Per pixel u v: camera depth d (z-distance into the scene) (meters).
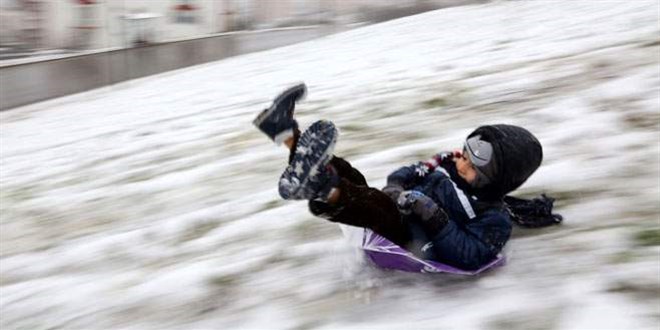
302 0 68.12
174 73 49.12
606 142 15.45
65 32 55.16
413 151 17.56
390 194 10.38
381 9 70.69
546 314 9.23
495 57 31.02
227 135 25.39
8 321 12.88
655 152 14.29
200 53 55.69
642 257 10.23
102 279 13.88
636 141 15.12
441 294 10.18
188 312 11.57
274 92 34.00
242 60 50.81
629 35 28.58
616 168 13.88
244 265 12.76
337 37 55.22
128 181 21.61
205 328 10.88
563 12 44.69
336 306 10.51
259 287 11.80
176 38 60.53
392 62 36.47
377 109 24.33
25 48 54.41
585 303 9.32
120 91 44.69
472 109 21.28
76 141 30.56
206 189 18.81
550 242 11.13
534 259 10.68
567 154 15.16
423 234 10.05
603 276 9.89
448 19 54.31
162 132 28.61
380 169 16.72
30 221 19.42
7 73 49.28
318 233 13.49
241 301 11.48
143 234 15.89
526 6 53.38
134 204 18.91
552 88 21.53
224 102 33.72
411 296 10.30
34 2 53.81
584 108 18.28
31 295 13.80
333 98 28.31
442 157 10.93
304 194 8.49
